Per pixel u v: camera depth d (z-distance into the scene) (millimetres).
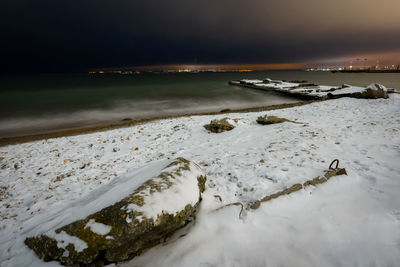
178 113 20125
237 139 7824
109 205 2656
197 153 6621
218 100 28453
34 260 2502
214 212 3072
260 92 36031
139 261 2365
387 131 6898
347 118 9883
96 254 2291
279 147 5941
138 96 32875
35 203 4438
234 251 2441
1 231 3547
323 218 2918
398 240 2482
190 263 2301
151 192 2777
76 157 7441
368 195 3426
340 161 4695
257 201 3229
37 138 12000
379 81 53094
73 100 28484
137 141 9023
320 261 2295
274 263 2283
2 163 7172
